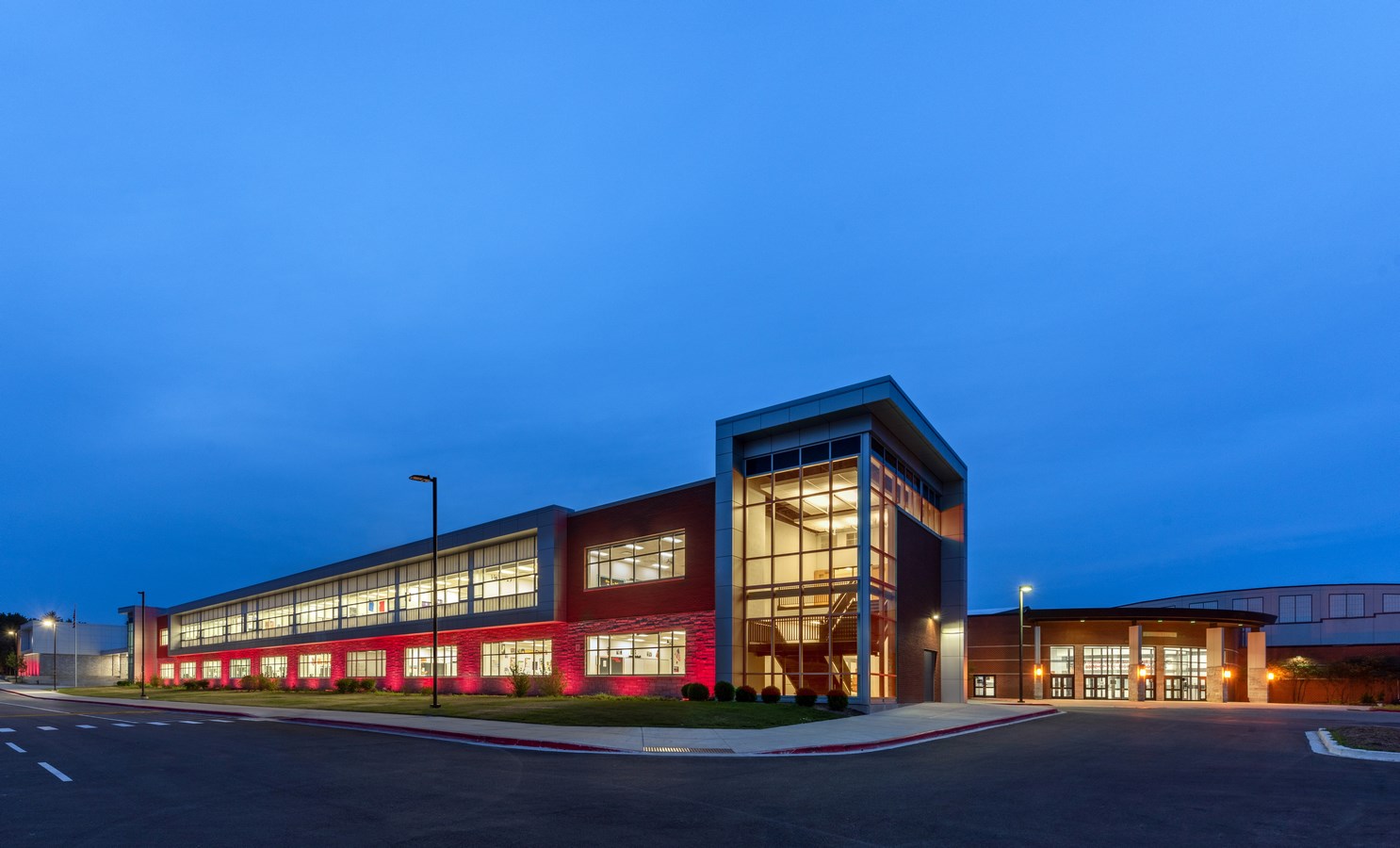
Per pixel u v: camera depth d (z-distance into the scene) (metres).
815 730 23.92
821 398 34.22
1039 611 57.06
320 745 20.97
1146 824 11.38
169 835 10.46
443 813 11.74
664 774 15.77
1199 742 23.50
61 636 109.81
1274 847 10.16
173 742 22.33
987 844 10.12
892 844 10.09
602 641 41.28
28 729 27.02
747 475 36.91
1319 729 27.94
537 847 9.80
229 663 81.25
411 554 55.56
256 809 12.06
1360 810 12.53
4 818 11.57
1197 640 55.88
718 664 35.06
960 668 42.88
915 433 37.41
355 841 10.07
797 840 10.27
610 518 42.16
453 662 51.56
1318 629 72.62
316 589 68.00
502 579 47.88
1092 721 32.66
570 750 19.55
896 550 36.59
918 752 20.41
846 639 32.56
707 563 36.62
